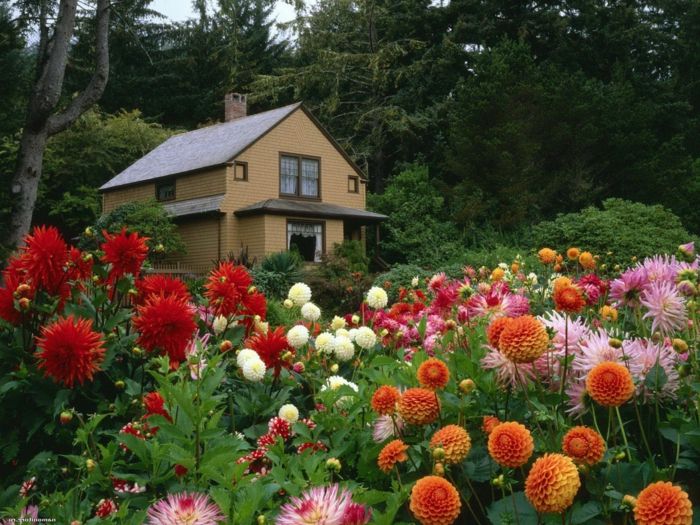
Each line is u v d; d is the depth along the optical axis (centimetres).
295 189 2278
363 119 3123
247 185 2164
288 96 3556
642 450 177
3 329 260
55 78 1259
